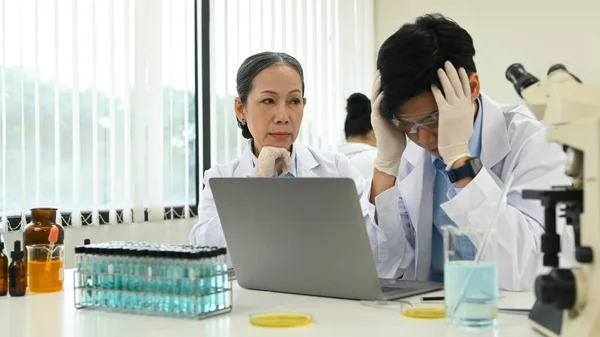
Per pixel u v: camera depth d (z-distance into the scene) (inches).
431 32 63.5
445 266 46.4
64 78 127.4
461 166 62.3
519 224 61.3
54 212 68.2
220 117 157.2
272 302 56.1
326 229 55.5
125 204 137.3
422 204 75.0
